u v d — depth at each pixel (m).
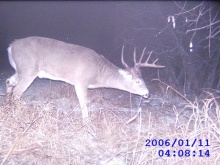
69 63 2.76
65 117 2.42
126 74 2.84
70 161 1.96
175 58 4.25
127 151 2.00
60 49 2.78
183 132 2.05
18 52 2.83
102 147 2.15
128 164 1.97
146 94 2.88
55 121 2.25
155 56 4.35
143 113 2.95
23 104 2.34
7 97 2.65
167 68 4.22
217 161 1.90
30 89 3.55
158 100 3.53
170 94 3.65
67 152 2.04
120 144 2.18
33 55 2.80
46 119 2.18
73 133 2.19
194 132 2.00
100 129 2.29
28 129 2.09
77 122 2.34
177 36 4.01
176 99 3.60
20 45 2.83
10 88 2.96
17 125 2.13
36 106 2.38
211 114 2.63
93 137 2.24
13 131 2.09
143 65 2.86
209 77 4.00
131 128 2.44
